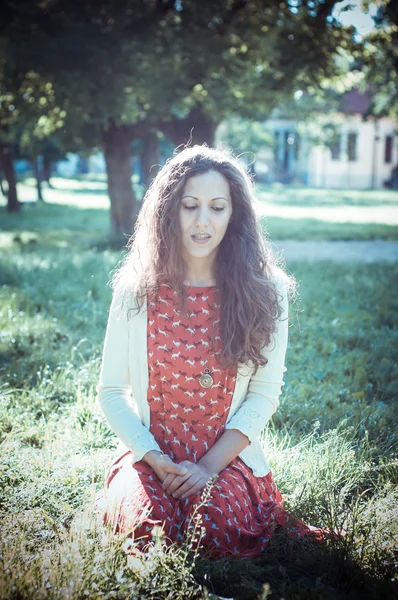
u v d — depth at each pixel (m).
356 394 4.78
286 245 16.38
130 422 2.76
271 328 2.78
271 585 2.53
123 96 11.45
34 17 11.32
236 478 2.72
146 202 2.81
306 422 4.21
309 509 3.05
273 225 22.36
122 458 2.85
